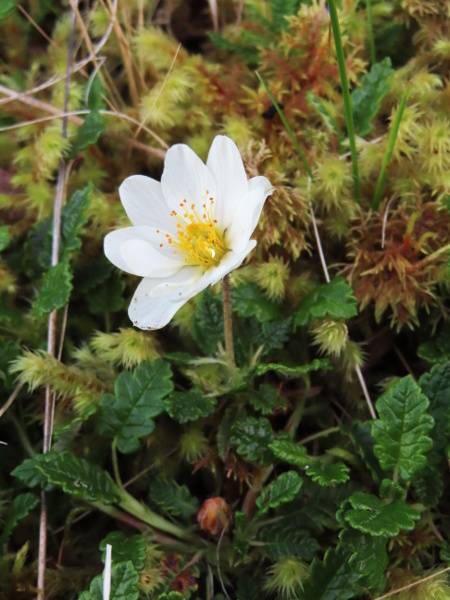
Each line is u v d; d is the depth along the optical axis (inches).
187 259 6.9
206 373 7.7
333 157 8.0
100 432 7.4
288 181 8.0
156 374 7.4
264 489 7.0
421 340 7.9
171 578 7.0
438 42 8.4
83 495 6.9
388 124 8.5
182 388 7.9
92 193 8.4
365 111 8.2
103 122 8.4
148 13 9.5
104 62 9.4
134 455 7.7
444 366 7.1
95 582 6.5
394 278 7.6
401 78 8.5
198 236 6.8
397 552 7.0
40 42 9.8
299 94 8.5
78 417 7.3
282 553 7.0
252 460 7.1
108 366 7.9
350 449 7.5
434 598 6.6
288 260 7.8
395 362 8.1
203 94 8.7
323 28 8.5
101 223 8.4
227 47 9.0
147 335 7.9
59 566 7.3
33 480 7.1
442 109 8.3
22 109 9.1
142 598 6.9
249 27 9.1
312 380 7.9
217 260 6.9
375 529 6.3
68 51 9.2
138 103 8.9
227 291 6.9
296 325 7.5
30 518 7.6
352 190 8.1
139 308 6.9
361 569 6.4
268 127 8.5
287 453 6.9
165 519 7.4
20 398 8.0
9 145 9.1
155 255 6.8
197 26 9.7
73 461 7.1
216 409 7.6
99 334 7.8
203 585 7.3
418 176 7.9
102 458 7.6
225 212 6.9
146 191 7.1
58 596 7.2
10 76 9.6
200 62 8.8
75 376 7.6
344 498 7.2
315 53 8.5
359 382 7.8
